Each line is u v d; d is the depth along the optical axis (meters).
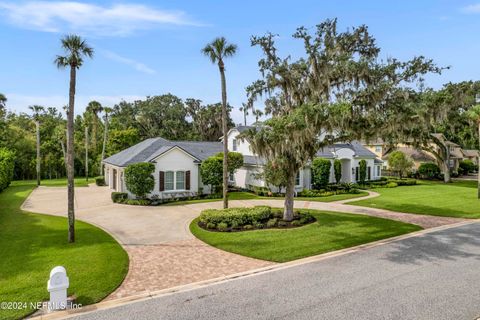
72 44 11.31
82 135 51.00
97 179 32.78
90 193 26.80
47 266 9.38
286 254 10.70
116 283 8.29
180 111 57.59
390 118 13.02
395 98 13.16
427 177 41.66
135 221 15.99
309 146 14.42
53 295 6.87
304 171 28.31
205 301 7.34
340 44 13.91
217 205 20.80
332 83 14.28
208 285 8.27
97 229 14.22
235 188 28.50
